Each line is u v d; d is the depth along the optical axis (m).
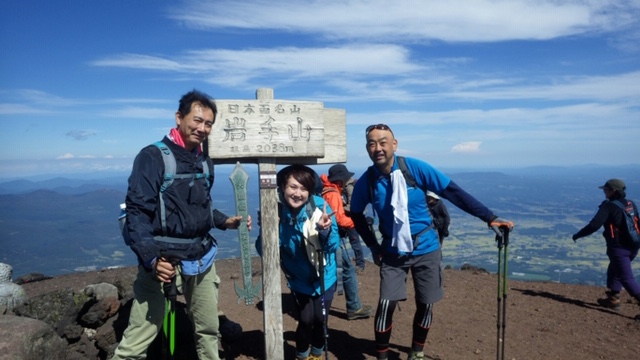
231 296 6.55
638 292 6.20
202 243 3.04
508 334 5.18
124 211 2.93
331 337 4.91
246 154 3.72
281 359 3.82
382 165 3.72
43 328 3.25
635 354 4.70
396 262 3.84
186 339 3.98
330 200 4.58
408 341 4.83
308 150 3.86
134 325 2.97
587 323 5.75
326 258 3.79
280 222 3.86
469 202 3.59
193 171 2.94
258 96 3.77
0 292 4.76
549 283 8.01
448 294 6.93
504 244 3.62
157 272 2.58
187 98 2.93
